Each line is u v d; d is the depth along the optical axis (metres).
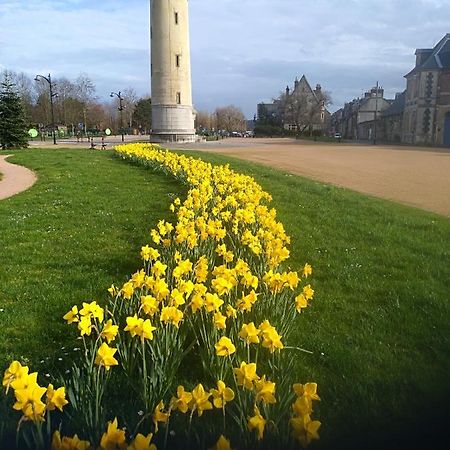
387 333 4.90
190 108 57.34
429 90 66.56
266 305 4.83
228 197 9.28
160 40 54.28
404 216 11.52
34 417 2.66
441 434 3.32
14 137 43.28
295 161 32.31
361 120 106.31
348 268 7.09
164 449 2.86
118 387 3.72
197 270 4.99
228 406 3.33
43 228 9.88
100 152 33.19
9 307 5.61
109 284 6.34
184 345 4.46
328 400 3.70
